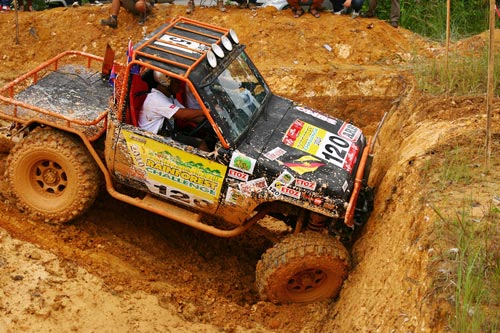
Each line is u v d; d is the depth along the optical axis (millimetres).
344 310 6723
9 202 7969
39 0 13125
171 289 7301
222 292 7602
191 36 7438
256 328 6875
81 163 7488
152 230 8398
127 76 6945
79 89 8195
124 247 7836
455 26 12406
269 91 7945
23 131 7789
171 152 7035
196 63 6895
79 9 11977
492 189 6500
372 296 6277
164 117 7152
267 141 7117
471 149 7211
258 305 7180
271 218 9602
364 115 10523
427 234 5980
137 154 7184
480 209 6148
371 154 7410
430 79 9508
